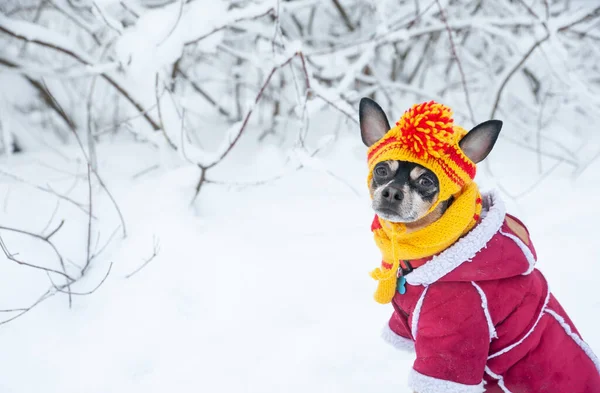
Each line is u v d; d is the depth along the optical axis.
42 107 4.41
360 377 2.23
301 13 4.70
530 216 3.20
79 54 3.22
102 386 2.17
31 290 2.52
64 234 2.86
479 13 4.66
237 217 3.16
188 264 2.71
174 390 2.16
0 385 2.15
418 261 1.78
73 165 3.71
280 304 2.55
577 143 4.02
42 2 3.90
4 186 3.26
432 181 1.69
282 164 3.66
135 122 3.35
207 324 2.45
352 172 3.65
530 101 4.50
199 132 4.38
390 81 4.46
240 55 3.70
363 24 4.53
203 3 2.87
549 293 1.80
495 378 1.75
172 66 3.46
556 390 1.70
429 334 1.69
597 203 3.20
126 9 3.30
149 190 3.21
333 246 2.90
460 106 4.27
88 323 2.42
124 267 2.68
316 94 3.29
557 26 3.56
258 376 2.22
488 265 1.66
